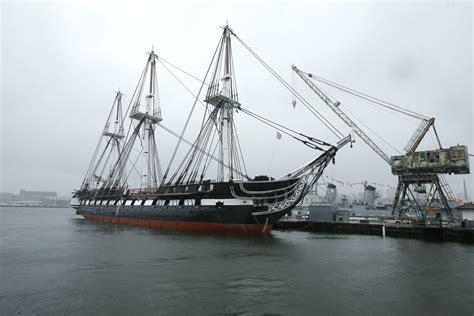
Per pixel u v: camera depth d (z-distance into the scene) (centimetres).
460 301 1427
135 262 2206
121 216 5859
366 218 5622
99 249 2786
